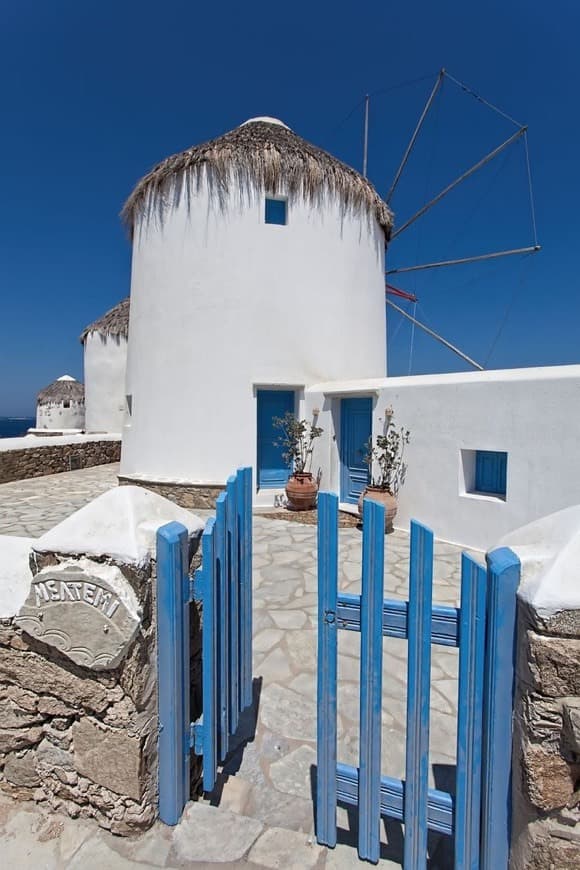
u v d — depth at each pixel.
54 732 2.39
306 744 3.08
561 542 1.80
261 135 10.84
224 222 10.11
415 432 8.37
